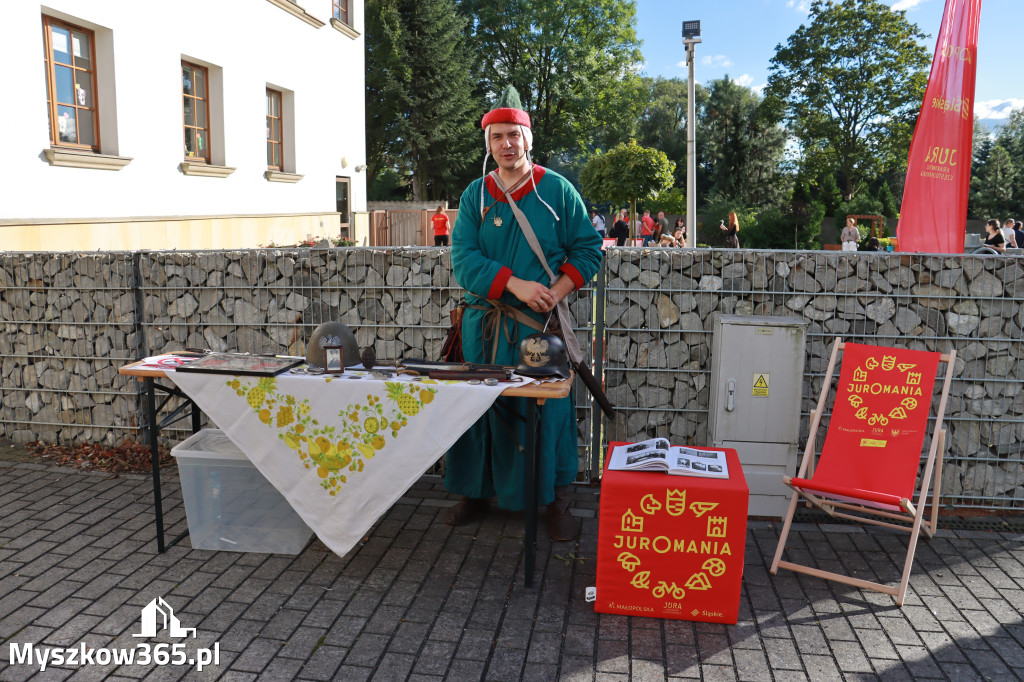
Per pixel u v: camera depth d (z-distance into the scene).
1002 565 3.55
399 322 4.60
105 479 4.56
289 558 3.54
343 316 4.66
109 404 5.02
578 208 3.65
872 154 40.75
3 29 7.20
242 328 4.82
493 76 39.31
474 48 38.25
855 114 41.47
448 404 3.13
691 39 13.47
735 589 2.99
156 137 9.60
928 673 2.69
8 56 7.27
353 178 16.89
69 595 3.19
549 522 3.82
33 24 7.56
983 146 52.53
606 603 3.06
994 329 4.13
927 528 3.79
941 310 4.16
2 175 7.24
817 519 4.06
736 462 3.21
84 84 8.57
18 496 4.28
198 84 11.03
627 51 40.22
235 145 11.66
